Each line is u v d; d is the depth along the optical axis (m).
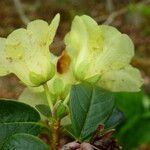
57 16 0.18
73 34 0.19
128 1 1.75
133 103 0.55
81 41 0.19
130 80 0.20
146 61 1.32
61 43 1.10
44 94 0.20
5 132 0.19
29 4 1.79
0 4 1.67
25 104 0.19
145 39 1.63
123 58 0.19
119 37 0.19
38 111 0.19
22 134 0.18
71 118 0.19
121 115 0.21
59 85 0.19
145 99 0.70
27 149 0.18
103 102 0.19
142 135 0.56
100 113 0.19
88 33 0.19
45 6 1.77
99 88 0.19
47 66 0.19
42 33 0.19
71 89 0.19
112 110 0.19
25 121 0.19
